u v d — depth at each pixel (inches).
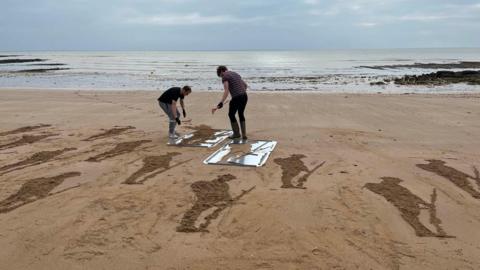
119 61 3292.3
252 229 188.5
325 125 442.9
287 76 1433.3
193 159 304.3
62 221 196.5
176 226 191.3
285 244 174.6
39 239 178.9
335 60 3358.8
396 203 220.2
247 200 222.5
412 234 184.7
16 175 266.1
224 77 349.4
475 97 699.4
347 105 593.6
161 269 155.5
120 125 443.2
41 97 703.7
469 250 170.9
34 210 209.8
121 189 240.2
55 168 281.4
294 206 214.4
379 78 1317.7
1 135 390.6
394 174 271.3
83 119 482.3
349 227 190.9
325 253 167.3
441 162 301.1
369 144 357.4
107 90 870.4
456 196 232.5
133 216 202.2
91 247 171.9
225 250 169.3
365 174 270.1
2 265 158.9
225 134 391.9
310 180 257.0
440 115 510.6
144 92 795.4
